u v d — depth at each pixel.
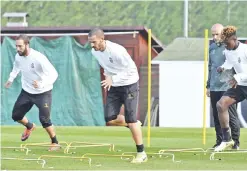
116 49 30.45
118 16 92.25
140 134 31.30
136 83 31.17
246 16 90.19
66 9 91.50
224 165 30.53
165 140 45.44
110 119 31.56
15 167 29.52
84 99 60.34
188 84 59.78
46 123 36.94
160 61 60.41
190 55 60.91
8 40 60.66
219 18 91.62
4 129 54.81
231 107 36.69
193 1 94.62
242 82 34.03
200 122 59.69
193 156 34.19
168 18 94.19
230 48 34.12
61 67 60.50
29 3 91.75
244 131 53.00
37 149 37.69
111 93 31.50
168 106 60.25
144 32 66.12
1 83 60.59
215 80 37.00
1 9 90.31
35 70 36.25
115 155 33.53
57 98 60.50
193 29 92.12
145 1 95.69
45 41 60.50
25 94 37.12
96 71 60.09
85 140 45.38
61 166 29.89
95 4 92.44
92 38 30.30
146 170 28.64
